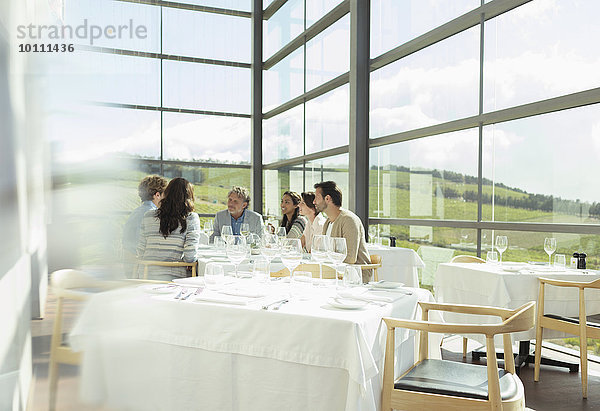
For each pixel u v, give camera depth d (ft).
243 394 6.81
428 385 6.55
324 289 8.40
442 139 18.13
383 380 6.72
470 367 7.41
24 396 0.98
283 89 29.04
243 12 30.53
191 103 29.40
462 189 17.28
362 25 21.71
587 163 13.10
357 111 21.72
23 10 0.91
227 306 6.84
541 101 14.07
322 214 17.69
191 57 29.37
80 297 1.05
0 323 0.92
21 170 0.93
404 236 20.02
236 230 16.08
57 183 0.96
